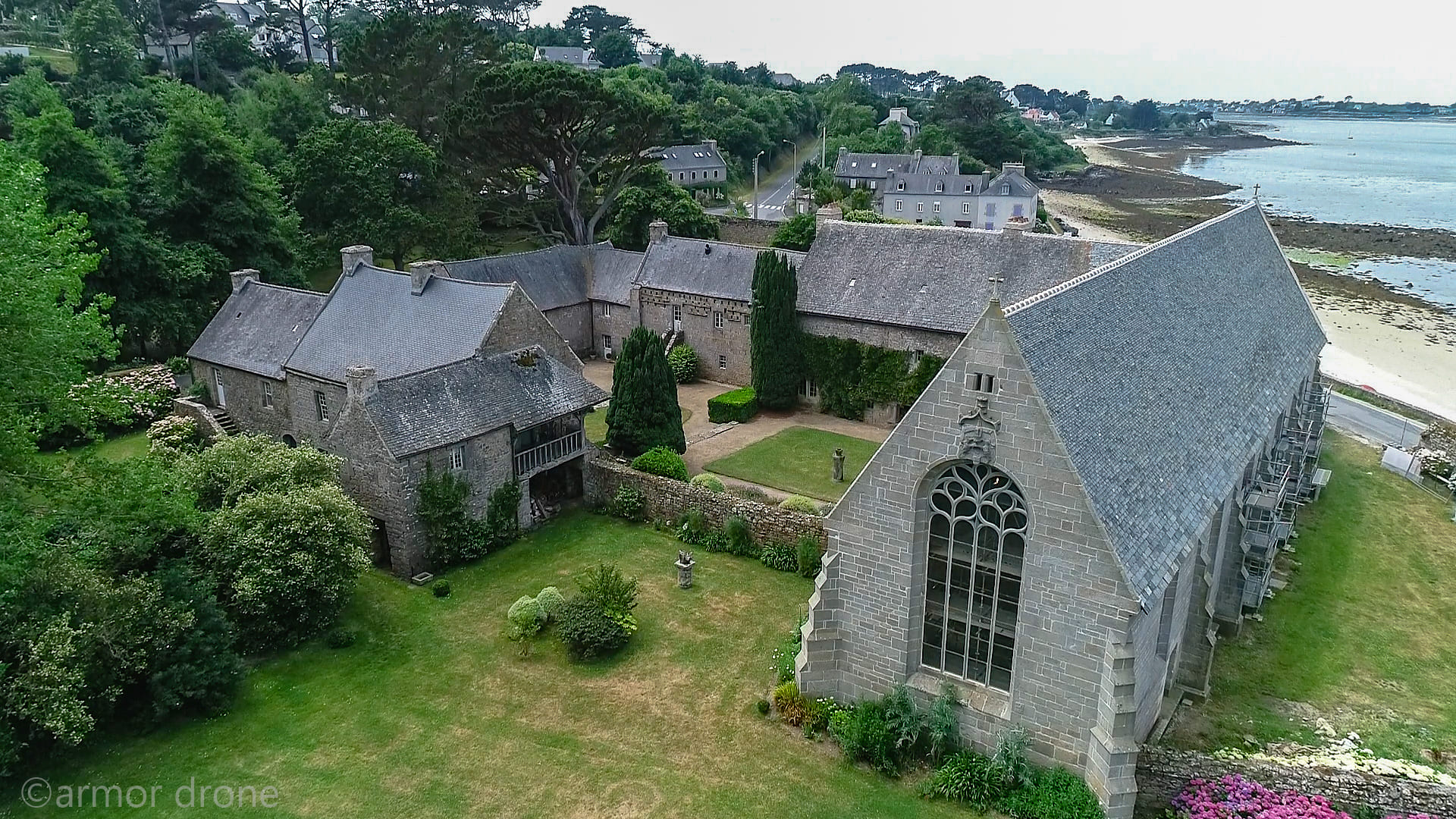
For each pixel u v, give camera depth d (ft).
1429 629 112.37
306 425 161.48
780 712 93.71
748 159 540.52
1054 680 78.23
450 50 322.75
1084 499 72.33
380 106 330.95
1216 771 80.84
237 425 174.19
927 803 81.30
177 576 95.40
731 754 88.53
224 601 103.45
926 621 86.63
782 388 196.95
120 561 99.66
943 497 81.56
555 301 231.09
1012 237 183.42
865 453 171.94
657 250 228.22
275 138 309.22
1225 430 101.09
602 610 107.65
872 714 87.92
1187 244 130.11
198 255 207.41
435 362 148.05
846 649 90.99
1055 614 76.54
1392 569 127.03
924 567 84.69
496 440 132.16
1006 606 80.79
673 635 110.32
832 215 224.53
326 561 106.42
